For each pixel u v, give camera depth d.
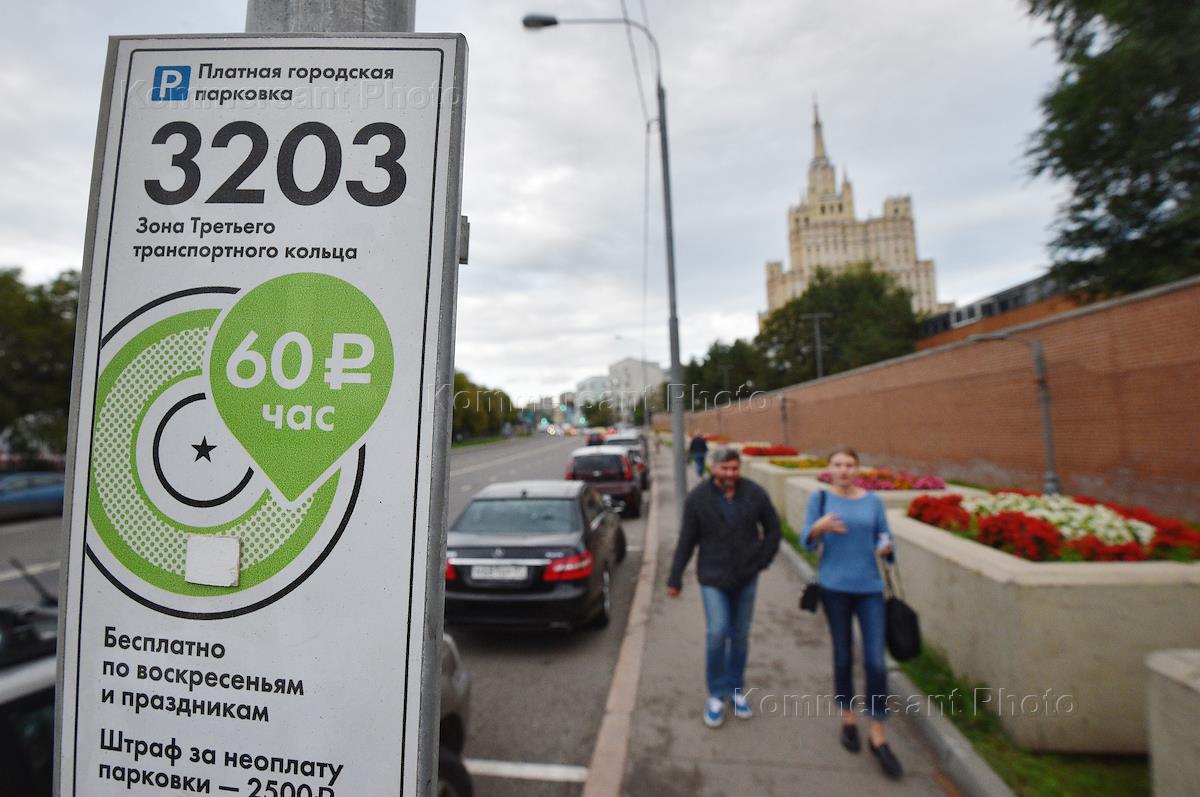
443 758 2.53
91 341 1.34
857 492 3.39
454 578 5.18
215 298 1.33
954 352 14.42
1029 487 11.79
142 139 1.38
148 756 1.28
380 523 1.27
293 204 1.35
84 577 1.31
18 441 28.55
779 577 6.79
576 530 5.48
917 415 16.17
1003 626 3.09
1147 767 2.81
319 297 1.32
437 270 1.31
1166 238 14.12
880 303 48.28
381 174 1.34
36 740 1.79
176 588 1.29
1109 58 12.48
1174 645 2.89
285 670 1.26
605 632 5.75
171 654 1.28
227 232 1.35
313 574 1.27
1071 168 14.55
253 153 1.37
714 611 3.58
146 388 1.33
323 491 1.28
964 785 2.85
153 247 1.35
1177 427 8.67
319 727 1.24
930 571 4.04
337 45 1.39
